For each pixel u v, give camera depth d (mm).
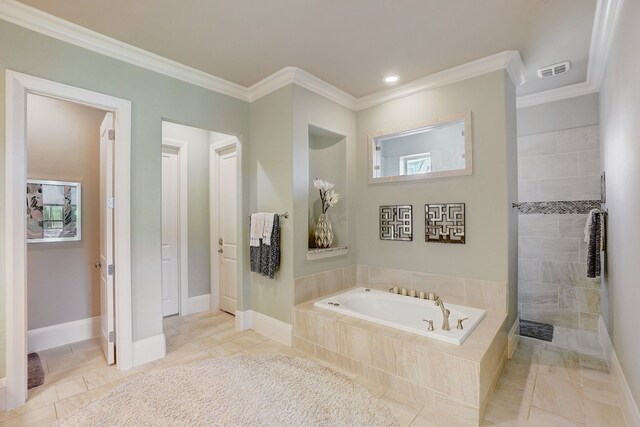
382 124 3668
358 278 3881
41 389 2332
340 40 2566
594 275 2852
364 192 3836
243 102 3555
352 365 2605
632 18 1804
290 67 3018
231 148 4078
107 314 2691
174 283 4090
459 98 3078
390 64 2971
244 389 2318
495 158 2867
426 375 2186
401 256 3506
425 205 3316
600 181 3330
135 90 2721
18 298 2141
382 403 2195
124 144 2631
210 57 2828
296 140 3178
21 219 2156
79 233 3285
